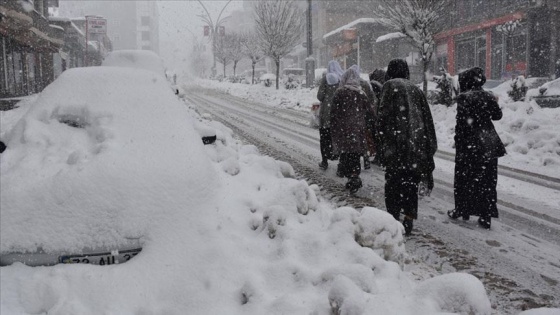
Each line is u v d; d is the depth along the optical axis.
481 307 2.81
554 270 4.10
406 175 4.97
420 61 33.78
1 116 9.77
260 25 31.67
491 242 4.80
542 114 11.04
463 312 2.82
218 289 3.09
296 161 8.94
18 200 3.11
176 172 3.50
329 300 2.82
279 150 10.12
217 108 21.67
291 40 31.56
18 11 23.36
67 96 4.14
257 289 3.05
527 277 3.96
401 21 15.05
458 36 35.22
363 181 7.44
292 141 11.48
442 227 5.29
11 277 2.98
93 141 3.76
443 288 2.91
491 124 5.22
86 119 3.96
